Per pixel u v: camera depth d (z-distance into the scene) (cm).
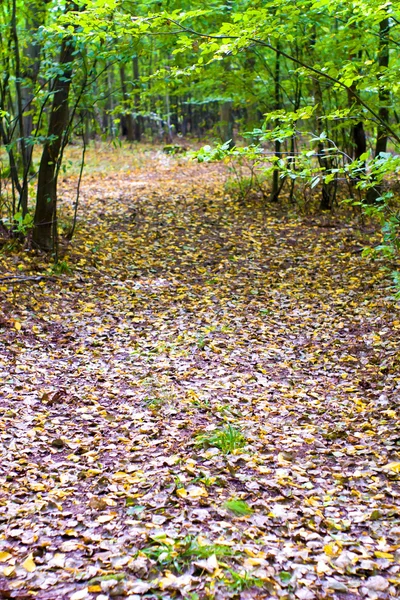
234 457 421
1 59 895
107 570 294
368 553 319
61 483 379
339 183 1399
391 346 643
